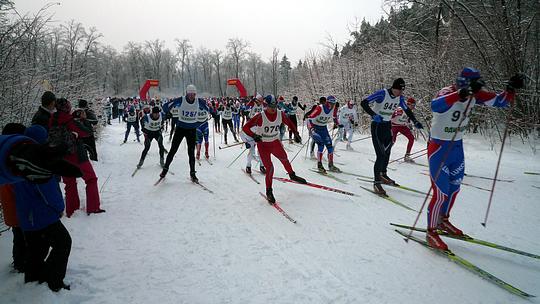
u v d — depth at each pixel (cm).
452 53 1081
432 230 329
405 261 302
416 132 1073
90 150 459
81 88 1059
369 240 345
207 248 336
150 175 666
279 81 5772
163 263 306
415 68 1147
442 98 316
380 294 252
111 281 275
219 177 639
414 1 1173
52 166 215
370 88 1414
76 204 434
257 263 304
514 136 926
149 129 702
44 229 250
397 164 726
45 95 380
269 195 465
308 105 1945
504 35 912
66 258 258
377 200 473
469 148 885
